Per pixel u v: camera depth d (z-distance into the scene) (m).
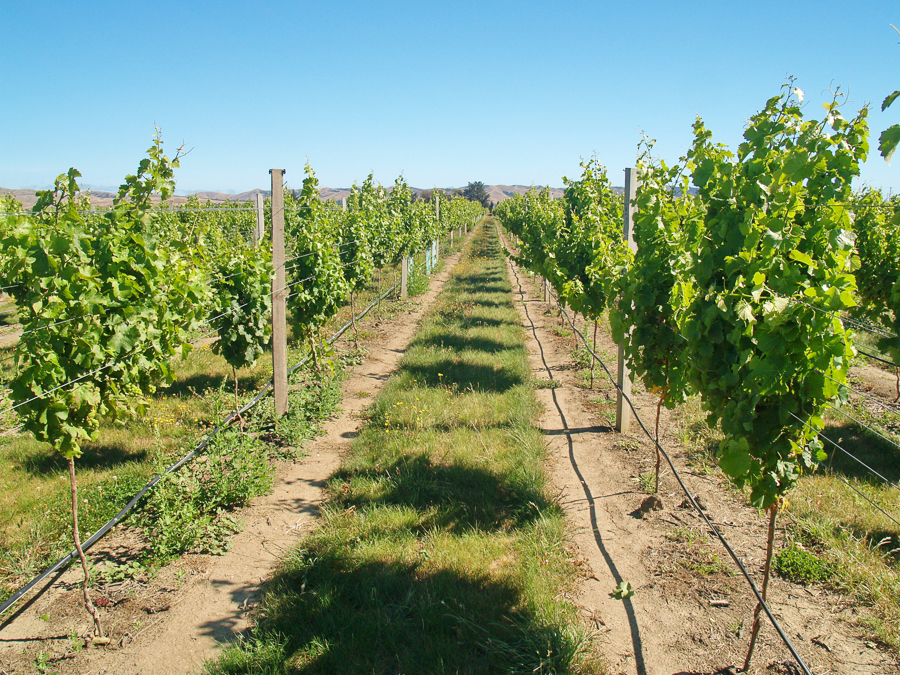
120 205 4.06
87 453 6.01
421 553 4.27
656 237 4.91
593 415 7.44
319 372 8.33
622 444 6.45
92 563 4.29
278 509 5.18
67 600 3.91
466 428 6.70
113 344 3.70
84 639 3.53
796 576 4.07
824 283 2.82
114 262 3.81
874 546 4.31
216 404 6.52
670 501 5.19
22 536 4.49
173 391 7.96
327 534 4.58
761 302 2.97
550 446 6.47
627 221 6.36
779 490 3.03
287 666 3.28
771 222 2.96
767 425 2.96
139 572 4.19
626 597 3.90
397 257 16.09
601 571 4.24
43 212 3.74
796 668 3.27
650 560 4.36
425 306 15.63
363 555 4.27
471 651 3.38
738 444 2.95
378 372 9.56
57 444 3.49
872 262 9.00
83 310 3.53
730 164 3.64
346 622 3.60
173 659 3.42
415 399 7.66
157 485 4.71
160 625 3.70
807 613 3.72
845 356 2.78
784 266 2.92
